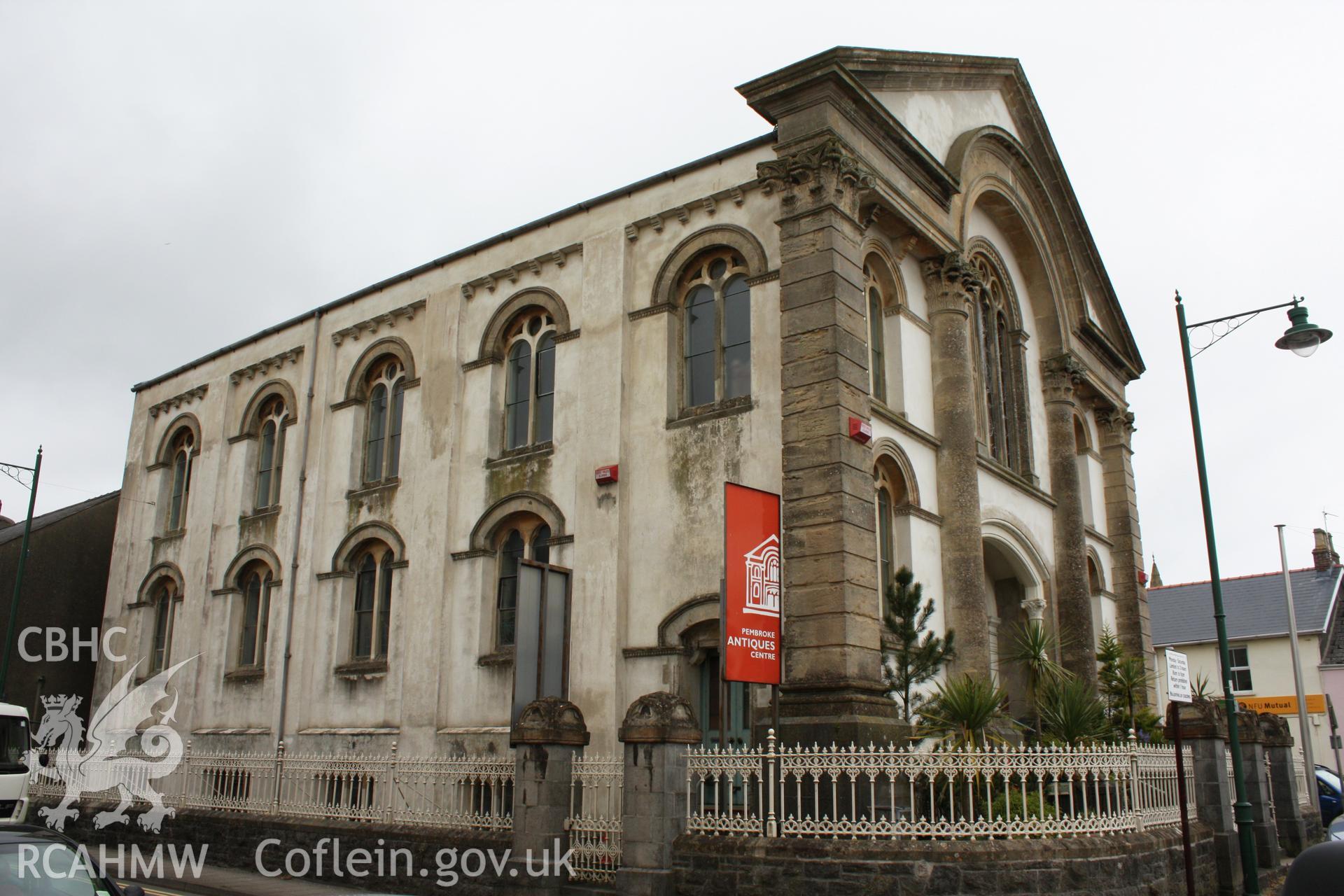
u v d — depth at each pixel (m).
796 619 15.45
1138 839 13.18
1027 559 22.42
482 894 14.81
